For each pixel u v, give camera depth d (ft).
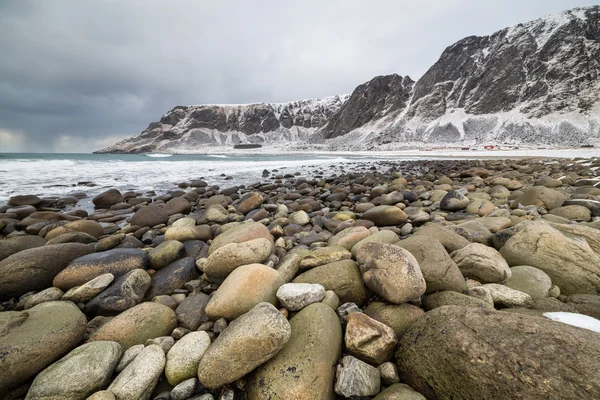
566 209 18.94
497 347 5.97
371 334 7.42
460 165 82.89
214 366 6.75
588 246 11.05
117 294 10.18
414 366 6.74
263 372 6.79
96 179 52.90
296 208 26.96
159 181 52.01
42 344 7.25
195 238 16.87
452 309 7.28
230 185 48.29
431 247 11.18
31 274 11.08
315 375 6.58
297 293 8.79
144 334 8.52
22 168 64.08
